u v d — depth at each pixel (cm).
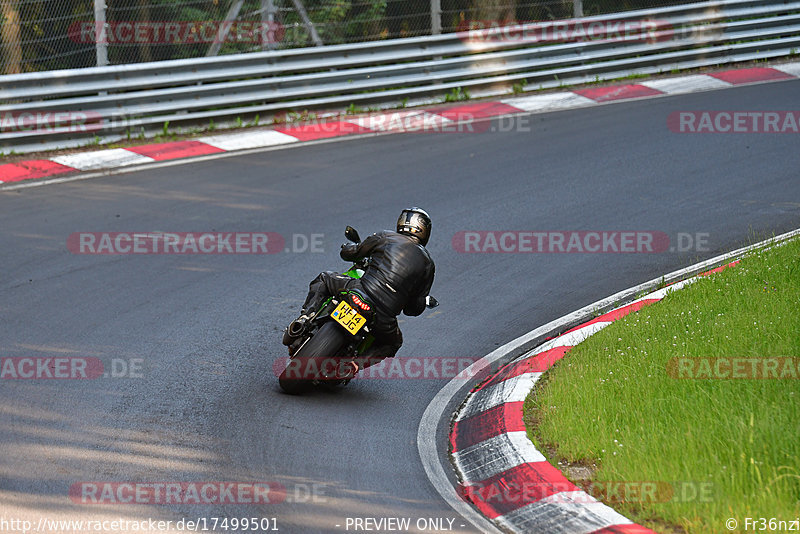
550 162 4916
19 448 2091
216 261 3556
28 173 4641
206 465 2056
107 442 2145
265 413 2373
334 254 3653
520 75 6344
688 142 5209
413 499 1955
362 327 2475
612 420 2166
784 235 3772
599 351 2625
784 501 1714
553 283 3456
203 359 2702
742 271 3178
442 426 2389
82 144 5091
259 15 6016
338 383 2630
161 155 5000
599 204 4291
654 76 6656
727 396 2173
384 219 4047
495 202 4322
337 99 5844
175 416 2314
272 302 3178
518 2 7200
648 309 2945
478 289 3409
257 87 5594
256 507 1869
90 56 5809
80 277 3341
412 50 6028
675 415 2123
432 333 3041
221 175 4688
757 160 4875
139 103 5225
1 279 3297
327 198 4331
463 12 7000
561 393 2362
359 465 2111
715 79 6525
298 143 5291
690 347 2525
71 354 2684
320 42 6028
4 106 4812
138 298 3166
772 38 7131
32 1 5528
